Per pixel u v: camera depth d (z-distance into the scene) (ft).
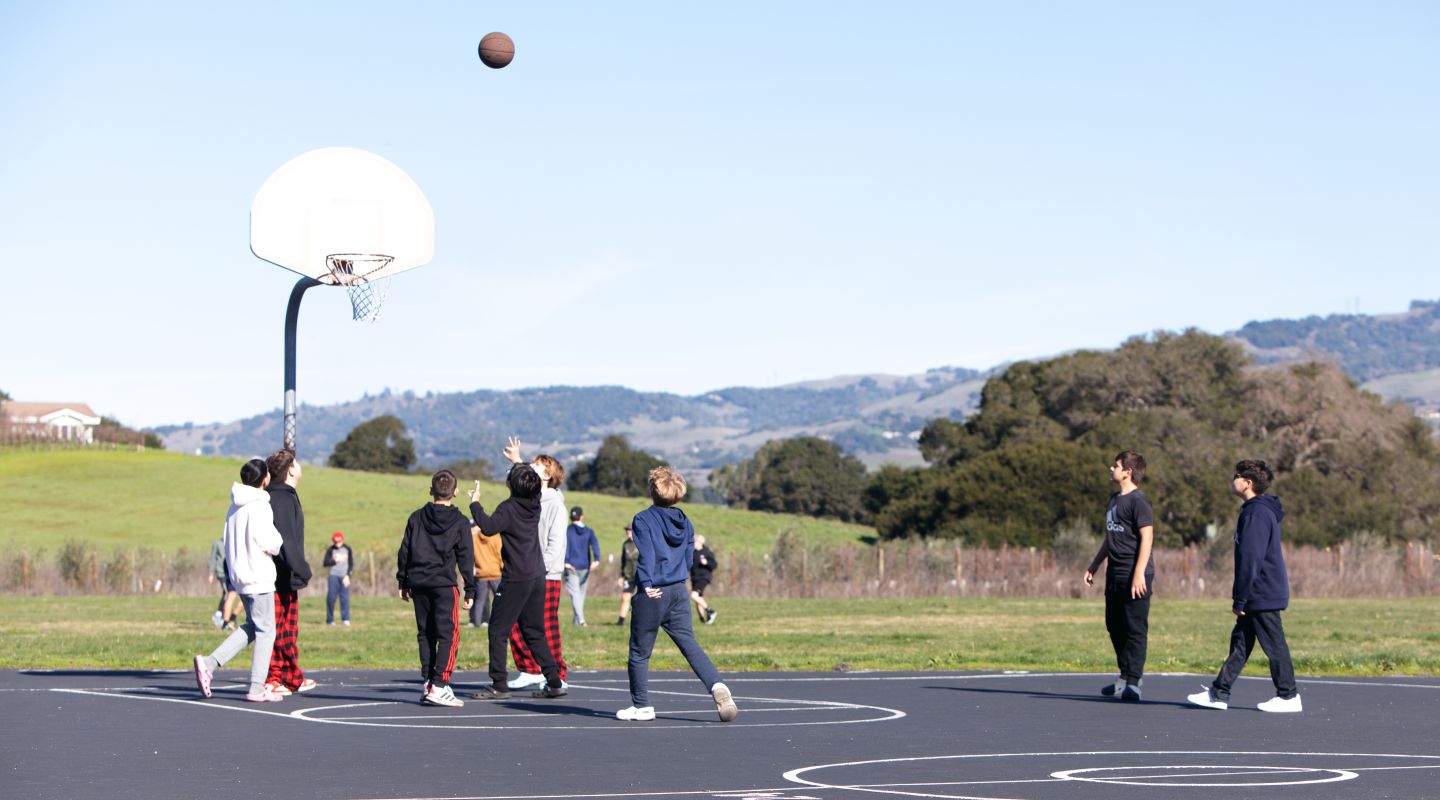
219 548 73.72
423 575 39.42
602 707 40.22
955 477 242.17
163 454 333.21
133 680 46.37
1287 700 39.73
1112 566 42.70
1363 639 69.46
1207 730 35.81
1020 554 138.00
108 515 246.68
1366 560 136.26
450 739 33.22
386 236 57.16
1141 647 42.52
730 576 131.44
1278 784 27.30
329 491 283.59
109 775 27.66
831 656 58.44
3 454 315.58
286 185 56.44
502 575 41.50
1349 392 261.03
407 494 287.07
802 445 457.27
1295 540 220.43
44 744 31.91
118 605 104.83
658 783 27.17
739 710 39.81
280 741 32.60
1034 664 55.62
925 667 54.60
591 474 501.97
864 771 28.84
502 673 41.70
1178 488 228.84
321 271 56.59
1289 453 253.44
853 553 136.87
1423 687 47.01
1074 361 285.43
